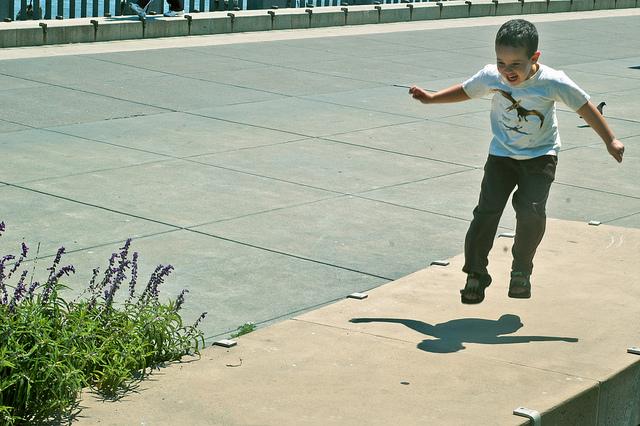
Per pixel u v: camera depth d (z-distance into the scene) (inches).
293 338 220.7
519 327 230.8
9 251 281.9
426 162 421.4
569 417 193.9
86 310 198.1
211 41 729.0
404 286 259.3
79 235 301.1
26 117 459.2
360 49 730.2
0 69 568.7
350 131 470.0
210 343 227.1
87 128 446.0
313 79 600.4
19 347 172.7
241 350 212.7
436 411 184.5
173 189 358.3
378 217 338.6
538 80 217.0
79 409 180.2
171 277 270.7
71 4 736.3
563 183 396.2
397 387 195.0
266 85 573.0
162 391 189.9
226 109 503.8
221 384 194.1
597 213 354.6
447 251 307.0
